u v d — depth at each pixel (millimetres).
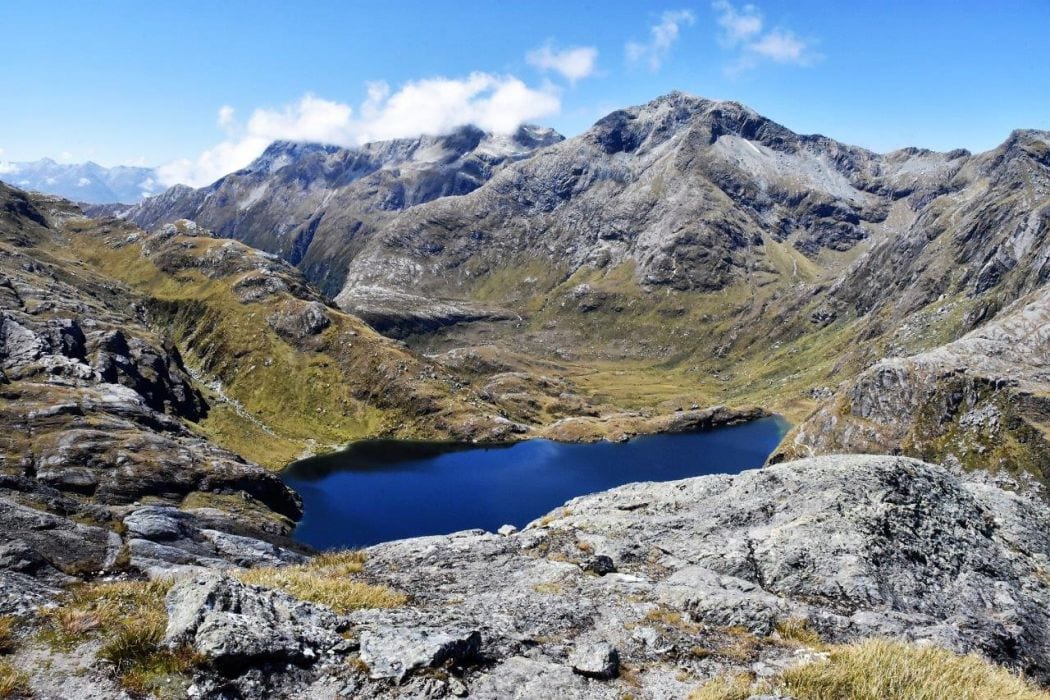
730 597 20812
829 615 21297
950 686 14211
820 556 26625
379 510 152500
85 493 115875
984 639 22000
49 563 19672
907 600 24766
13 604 13812
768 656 17422
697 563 26516
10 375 162250
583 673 15508
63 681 11781
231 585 15398
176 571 21188
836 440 194625
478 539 29453
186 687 12289
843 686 14516
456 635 15711
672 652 17172
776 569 26125
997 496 35562
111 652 12609
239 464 145125
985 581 26922
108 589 15516
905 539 28297
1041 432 157250
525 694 14367
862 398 198250
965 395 180000
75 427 133500
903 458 35156
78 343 196750
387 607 18859
